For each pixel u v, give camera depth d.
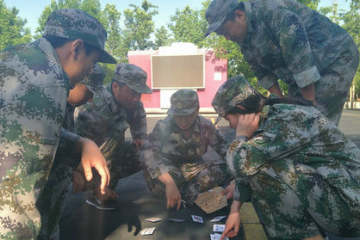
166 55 21.73
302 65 2.59
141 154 3.20
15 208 1.23
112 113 3.16
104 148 3.18
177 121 3.06
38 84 1.30
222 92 1.99
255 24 2.76
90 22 1.62
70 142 1.87
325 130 1.89
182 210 3.03
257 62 3.12
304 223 1.92
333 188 1.84
